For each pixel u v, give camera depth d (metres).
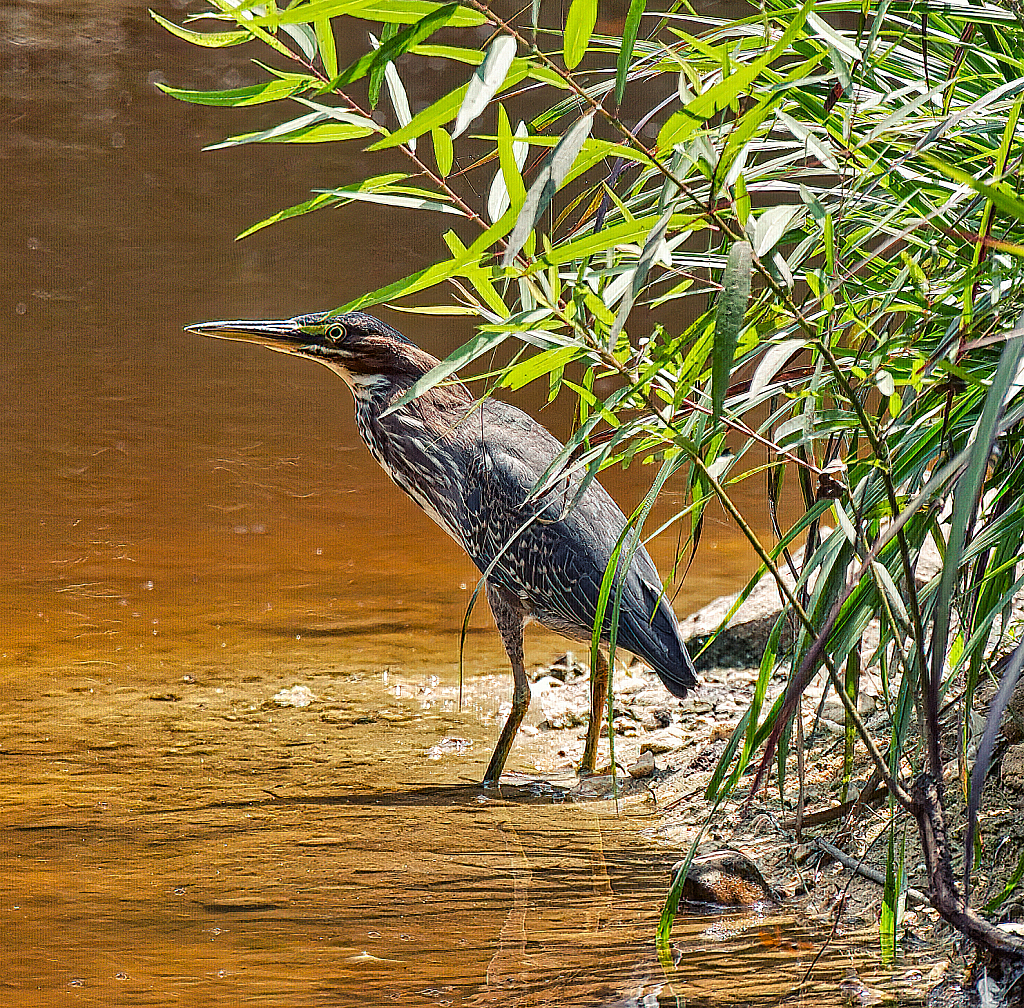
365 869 7.19
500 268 4.65
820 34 5.38
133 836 7.62
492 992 5.70
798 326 5.78
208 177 25.88
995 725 4.24
